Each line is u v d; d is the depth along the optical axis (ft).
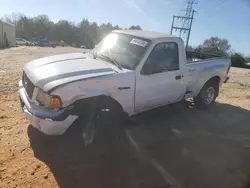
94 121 10.98
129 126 13.25
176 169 10.57
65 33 267.39
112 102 11.49
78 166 10.07
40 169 9.59
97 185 9.00
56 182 8.95
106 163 10.49
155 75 13.21
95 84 10.57
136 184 9.26
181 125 15.74
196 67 16.57
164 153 11.85
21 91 12.19
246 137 14.78
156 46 13.19
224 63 19.90
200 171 10.59
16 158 10.15
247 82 39.96
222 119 17.81
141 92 12.66
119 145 12.14
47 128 9.80
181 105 20.21
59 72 10.69
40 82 10.16
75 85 10.01
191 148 12.67
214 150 12.71
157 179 9.70
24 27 256.93
